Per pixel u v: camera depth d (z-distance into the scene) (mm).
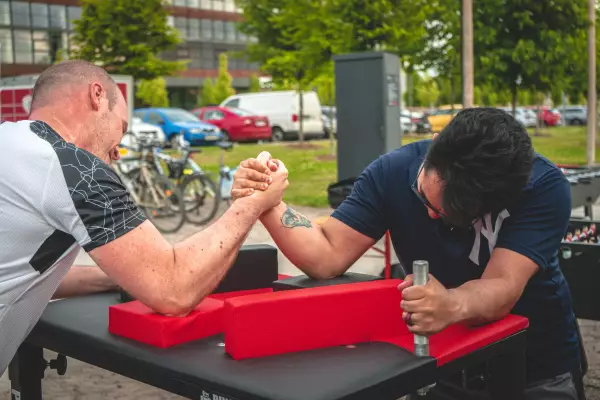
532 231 1818
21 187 1600
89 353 1638
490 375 1747
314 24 14000
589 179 5141
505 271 1786
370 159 8062
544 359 1993
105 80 1853
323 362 1428
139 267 1573
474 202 1589
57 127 1763
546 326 1979
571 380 2008
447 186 1615
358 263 6203
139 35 21078
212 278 1630
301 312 1504
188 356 1479
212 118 25672
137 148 9680
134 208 1641
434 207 1773
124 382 3707
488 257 1873
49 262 1661
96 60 21156
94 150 1834
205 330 1617
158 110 22734
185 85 58969
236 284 1996
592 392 3443
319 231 2041
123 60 21562
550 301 1961
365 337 1580
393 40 13609
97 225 1584
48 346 1767
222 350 1521
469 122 1600
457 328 1669
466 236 1884
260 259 2025
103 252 1584
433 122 32656
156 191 9250
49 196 1589
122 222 1595
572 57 14086
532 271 1807
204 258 1623
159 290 1565
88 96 1803
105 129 1842
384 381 1326
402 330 1628
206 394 1361
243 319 1451
